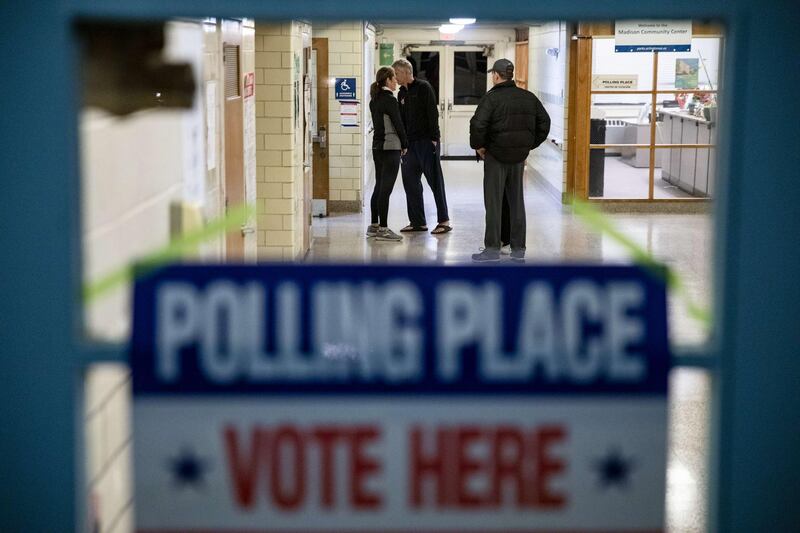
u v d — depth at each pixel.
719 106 1.59
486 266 1.46
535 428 1.48
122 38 2.34
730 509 1.58
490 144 9.64
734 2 1.52
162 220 2.87
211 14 1.50
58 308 1.52
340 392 1.47
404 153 11.09
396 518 1.49
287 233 8.27
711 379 1.58
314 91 13.00
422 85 11.44
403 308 1.47
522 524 1.49
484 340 1.47
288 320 1.46
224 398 1.47
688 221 12.90
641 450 1.48
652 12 1.52
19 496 1.54
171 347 1.47
